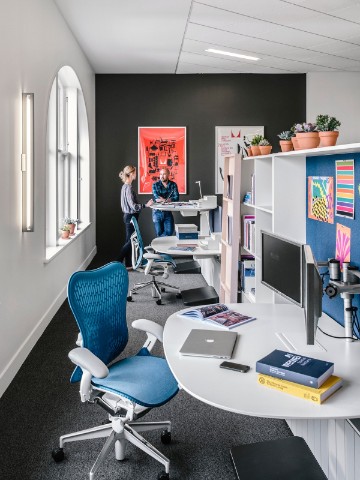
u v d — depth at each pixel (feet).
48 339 13.92
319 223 9.26
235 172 13.05
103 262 25.61
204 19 17.89
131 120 27.43
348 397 5.46
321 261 8.49
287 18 17.67
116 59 24.14
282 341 7.20
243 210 14.57
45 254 15.10
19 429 8.82
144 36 20.17
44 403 9.86
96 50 22.44
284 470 6.07
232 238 13.32
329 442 6.68
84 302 7.48
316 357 6.59
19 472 7.54
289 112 27.45
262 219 12.13
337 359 6.52
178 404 9.74
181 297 18.40
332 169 8.59
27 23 12.71
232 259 13.37
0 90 10.41
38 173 14.21
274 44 21.22
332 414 5.10
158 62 24.70
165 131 27.50
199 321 8.15
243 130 27.53
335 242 8.53
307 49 22.08
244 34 19.74
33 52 13.42
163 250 16.30
